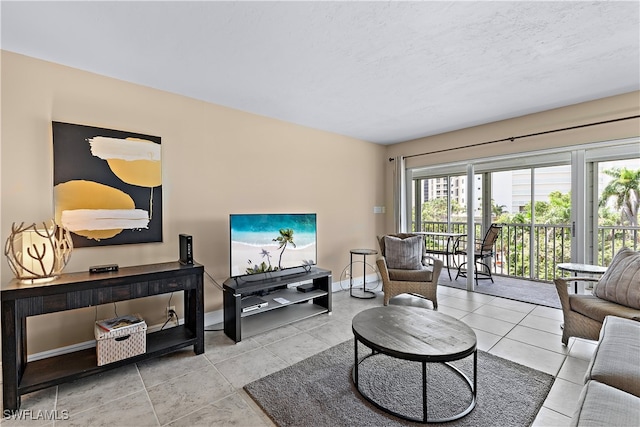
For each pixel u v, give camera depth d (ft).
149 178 8.71
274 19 5.79
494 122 12.66
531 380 6.53
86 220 7.72
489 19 5.86
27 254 6.22
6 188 6.83
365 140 15.75
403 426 5.23
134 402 5.95
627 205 12.42
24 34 6.18
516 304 11.87
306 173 12.99
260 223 10.05
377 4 5.39
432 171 20.39
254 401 5.96
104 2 5.23
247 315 10.16
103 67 7.64
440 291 13.92
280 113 11.28
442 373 6.89
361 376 6.80
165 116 9.08
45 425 5.32
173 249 9.18
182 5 5.35
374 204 16.35
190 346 8.38
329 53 7.08
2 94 6.79
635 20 5.90
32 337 7.11
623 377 4.09
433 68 7.89
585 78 8.59
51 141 7.32
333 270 14.21
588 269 9.16
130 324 7.04
